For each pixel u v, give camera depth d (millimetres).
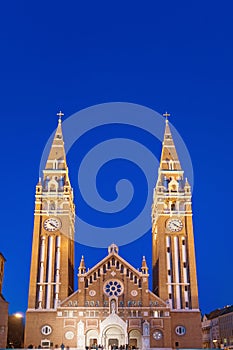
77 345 108312
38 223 120375
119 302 112688
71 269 126000
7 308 104000
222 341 164500
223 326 165500
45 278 115312
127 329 109875
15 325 148625
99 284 114188
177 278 116062
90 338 109562
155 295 113438
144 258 117000
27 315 110938
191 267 116875
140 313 111375
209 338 185125
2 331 101688
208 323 188500
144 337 109188
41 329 110000
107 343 109438
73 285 127812
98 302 112500
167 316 111000
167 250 118938
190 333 110875
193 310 112750
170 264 117438
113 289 113812
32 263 116188
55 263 116812
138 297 113250
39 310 111438
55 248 118312
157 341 108938
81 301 112250
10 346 115312
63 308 111375
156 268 123938
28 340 109062
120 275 115125
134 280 114750
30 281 114250
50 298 113438
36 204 121938
